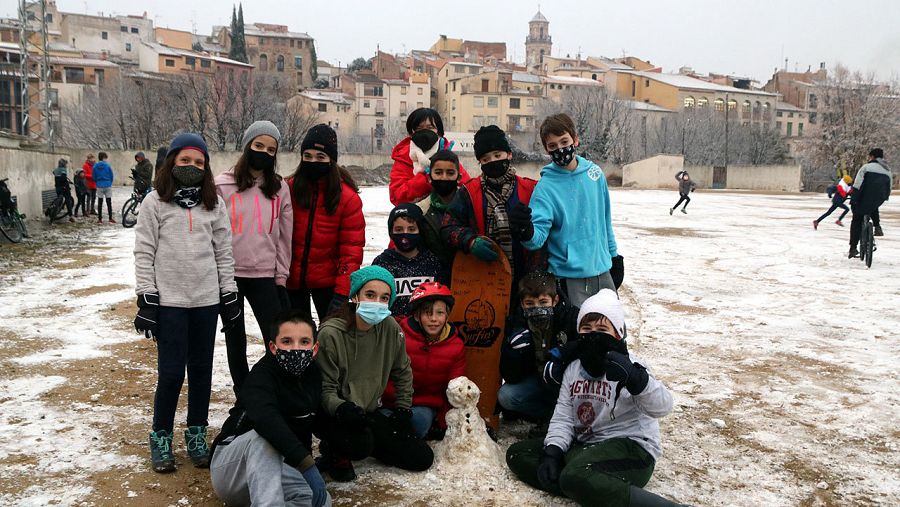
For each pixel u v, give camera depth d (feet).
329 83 403.54
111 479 12.21
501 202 14.42
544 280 13.64
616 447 11.68
